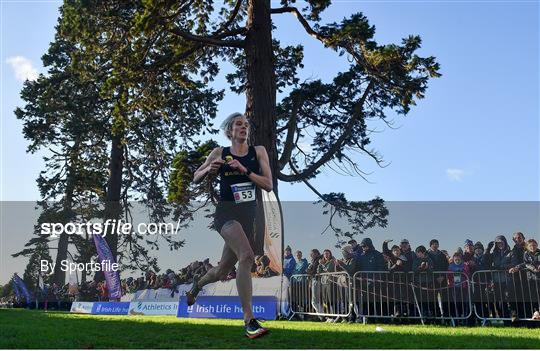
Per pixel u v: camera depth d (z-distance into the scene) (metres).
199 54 22.11
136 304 11.36
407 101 19.80
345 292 9.72
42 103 32.41
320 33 19.91
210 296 9.71
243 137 4.63
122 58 20.02
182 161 17.25
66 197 32.41
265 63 18.31
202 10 21.42
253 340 3.96
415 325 8.52
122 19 20.53
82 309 12.74
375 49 18.70
